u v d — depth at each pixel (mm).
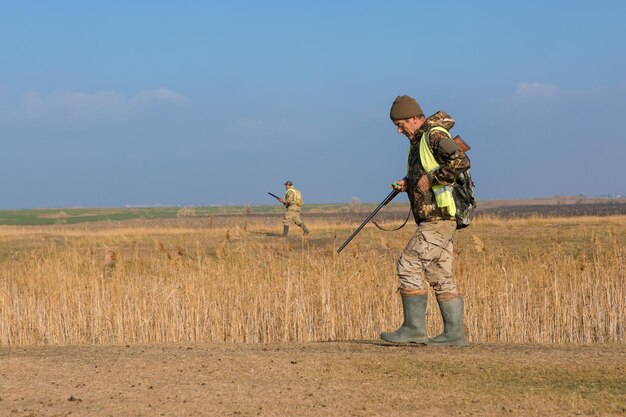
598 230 28203
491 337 11945
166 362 7711
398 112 8211
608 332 11977
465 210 8359
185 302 12547
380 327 12297
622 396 6230
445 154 7871
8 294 12953
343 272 12898
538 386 6598
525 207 71812
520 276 12797
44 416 5887
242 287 12711
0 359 8102
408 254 8406
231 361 7699
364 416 5750
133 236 30828
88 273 14500
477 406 6004
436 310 11609
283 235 30234
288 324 12180
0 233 34125
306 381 6867
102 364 7688
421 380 6848
